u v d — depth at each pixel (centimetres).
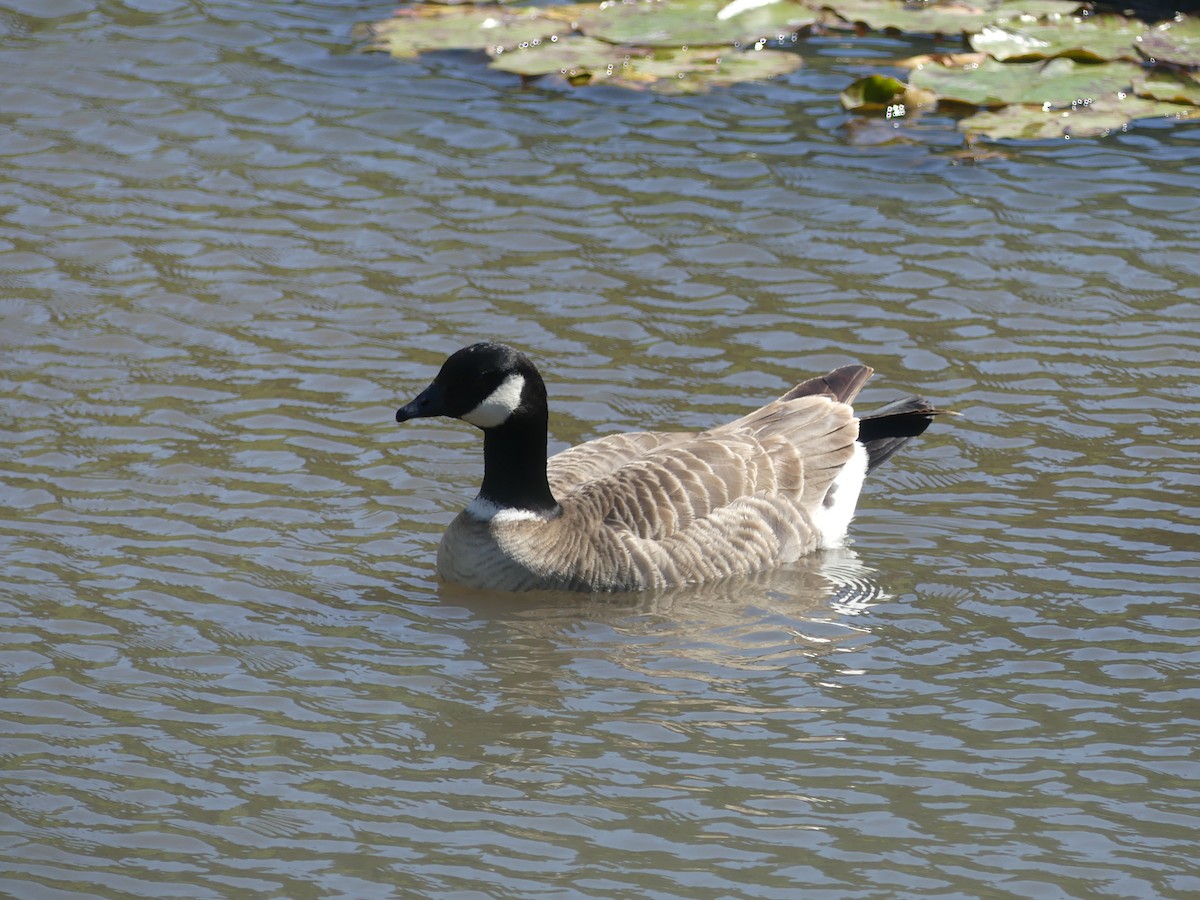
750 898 977
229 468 1498
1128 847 1024
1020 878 995
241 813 1059
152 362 1661
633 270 1830
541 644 1271
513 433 1337
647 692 1204
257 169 2019
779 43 2305
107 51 2270
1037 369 1650
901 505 1465
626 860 1013
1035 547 1391
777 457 1415
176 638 1259
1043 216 1917
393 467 1522
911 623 1296
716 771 1105
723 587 1360
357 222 1916
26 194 1950
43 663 1217
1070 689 1198
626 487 1375
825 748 1131
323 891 984
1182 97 2086
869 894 981
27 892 978
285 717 1166
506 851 1022
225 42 2309
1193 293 1770
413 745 1137
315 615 1302
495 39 2275
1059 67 2172
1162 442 1534
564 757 1122
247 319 1739
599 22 2323
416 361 1672
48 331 1702
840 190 1972
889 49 2281
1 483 1453
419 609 1319
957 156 2042
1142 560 1366
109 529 1399
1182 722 1156
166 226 1902
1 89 2164
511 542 1345
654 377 1644
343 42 2322
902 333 1714
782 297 1778
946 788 1085
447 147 2066
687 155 2047
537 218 1923
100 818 1051
